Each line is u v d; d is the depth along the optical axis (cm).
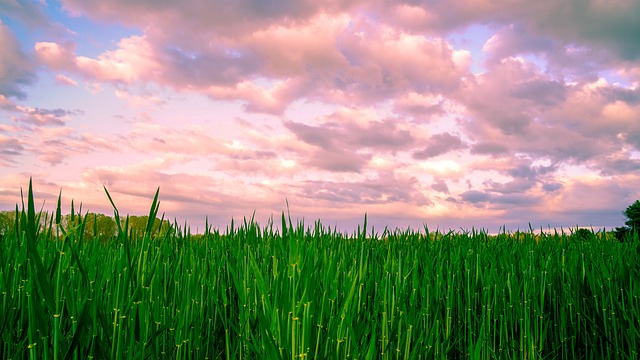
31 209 162
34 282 166
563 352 337
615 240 438
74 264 221
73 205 209
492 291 346
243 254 286
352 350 206
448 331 305
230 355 262
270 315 198
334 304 218
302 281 197
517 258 406
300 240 217
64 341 190
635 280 327
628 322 319
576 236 448
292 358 187
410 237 448
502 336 323
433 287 332
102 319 187
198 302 264
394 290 277
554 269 379
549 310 350
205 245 358
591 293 360
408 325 246
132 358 199
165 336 235
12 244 218
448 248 425
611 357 331
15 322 195
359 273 231
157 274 223
